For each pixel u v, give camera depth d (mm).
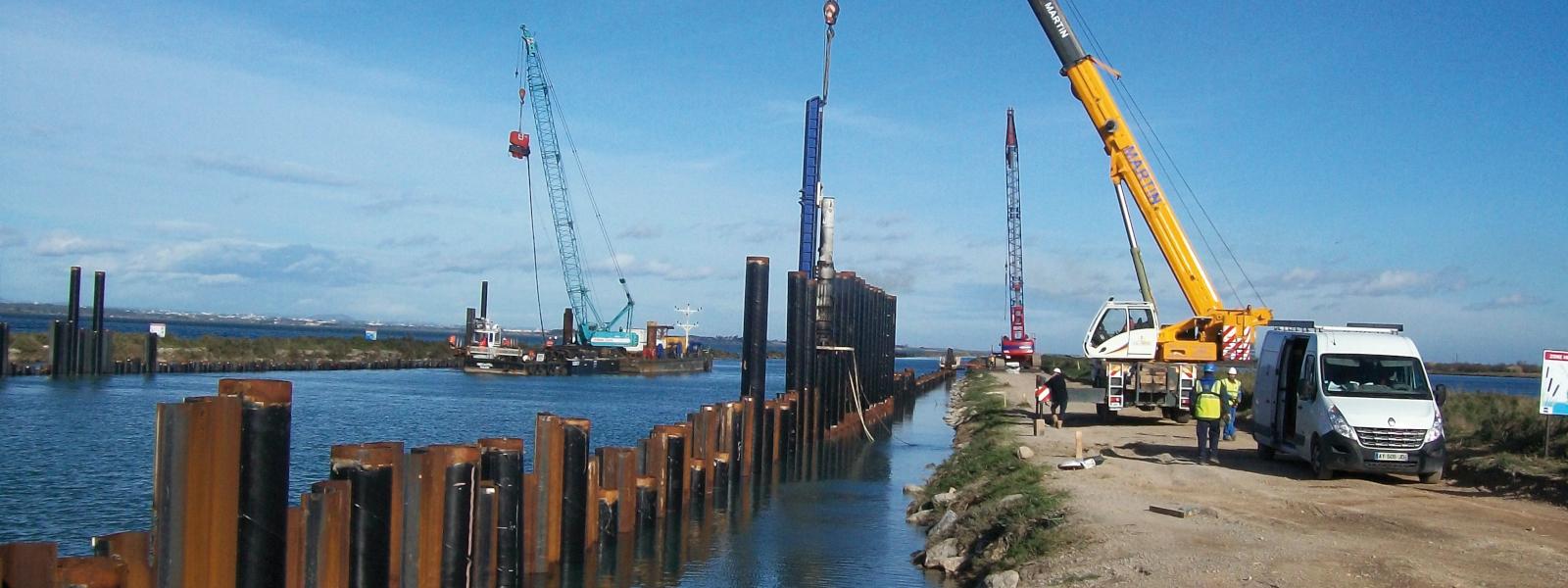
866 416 44688
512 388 67000
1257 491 18125
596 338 105875
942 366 110250
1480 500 17422
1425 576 11625
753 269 28000
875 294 48562
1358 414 19188
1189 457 23625
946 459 29750
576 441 16703
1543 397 19406
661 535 19375
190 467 8992
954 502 20188
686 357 116750
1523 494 17828
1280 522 15094
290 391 10031
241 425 9672
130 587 8773
